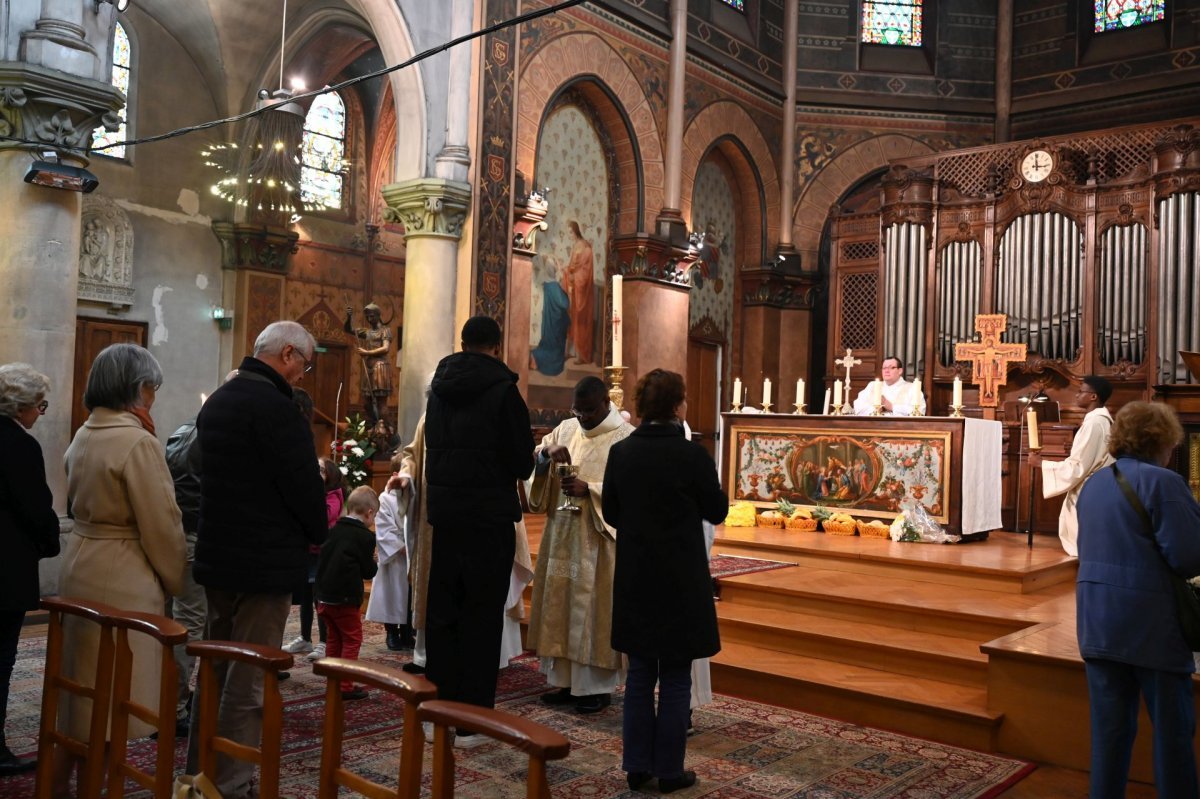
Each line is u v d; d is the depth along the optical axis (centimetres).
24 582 402
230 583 363
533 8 1204
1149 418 379
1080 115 1591
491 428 447
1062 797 448
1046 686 500
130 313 1305
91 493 384
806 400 1642
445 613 459
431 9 1086
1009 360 1126
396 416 1590
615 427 560
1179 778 357
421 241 1091
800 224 1664
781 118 1659
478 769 446
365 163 1579
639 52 1374
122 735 339
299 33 1316
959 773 470
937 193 1465
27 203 754
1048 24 1627
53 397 764
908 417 923
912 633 648
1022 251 1386
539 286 1273
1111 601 367
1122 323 1313
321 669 287
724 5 1550
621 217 1394
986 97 1670
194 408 1366
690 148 1477
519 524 601
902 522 882
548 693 573
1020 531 1264
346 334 1539
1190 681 363
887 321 1481
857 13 1675
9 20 748
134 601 383
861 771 466
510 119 1166
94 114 783
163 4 1298
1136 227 1309
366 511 573
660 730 425
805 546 841
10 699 534
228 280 1405
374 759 452
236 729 362
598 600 537
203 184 1378
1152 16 1546
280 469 367
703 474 429
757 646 665
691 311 1541
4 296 752
